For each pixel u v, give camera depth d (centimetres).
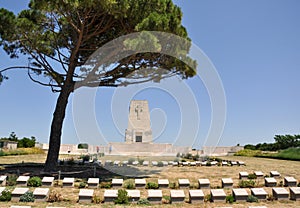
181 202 909
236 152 3409
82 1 1105
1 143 3353
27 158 2431
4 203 848
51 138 1463
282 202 920
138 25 1140
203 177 1408
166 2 1308
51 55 1603
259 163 2214
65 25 1491
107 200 894
